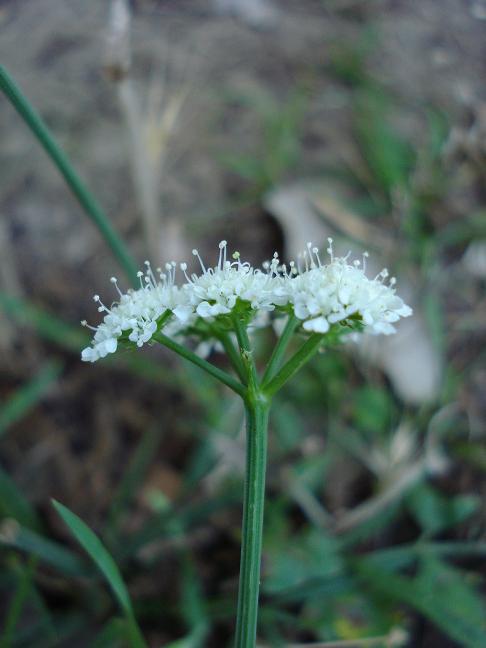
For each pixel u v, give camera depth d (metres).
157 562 0.10
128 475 0.11
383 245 0.13
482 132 0.15
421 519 0.11
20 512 0.10
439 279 0.13
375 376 0.12
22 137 0.15
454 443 0.12
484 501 0.11
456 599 0.10
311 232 0.13
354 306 0.06
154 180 0.12
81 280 0.13
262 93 0.16
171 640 0.10
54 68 0.16
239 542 0.11
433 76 0.17
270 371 0.06
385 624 0.10
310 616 0.10
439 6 0.19
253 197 0.14
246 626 0.06
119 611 0.10
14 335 0.13
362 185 0.14
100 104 0.16
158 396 0.12
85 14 0.17
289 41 0.17
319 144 0.15
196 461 0.11
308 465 0.11
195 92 0.16
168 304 0.06
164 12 0.18
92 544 0.06
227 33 0.18
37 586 0.10
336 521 0.11
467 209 0.14
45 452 0.12
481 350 0.13
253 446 0.06
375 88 0.16
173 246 0.13
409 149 0.15
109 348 0.06
